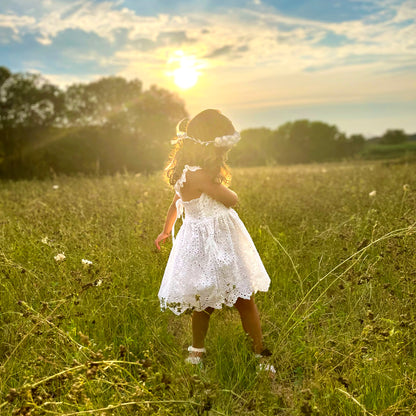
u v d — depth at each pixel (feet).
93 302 10.93
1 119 113.91
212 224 9.41
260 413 7.07
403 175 29.27
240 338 10.16
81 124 124.47
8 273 12.01
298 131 277.23
